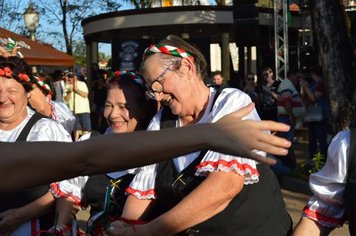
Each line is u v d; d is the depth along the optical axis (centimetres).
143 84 301
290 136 877
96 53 2159
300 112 1188
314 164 923
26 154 108
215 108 251
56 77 1476
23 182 109
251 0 1708
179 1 2386
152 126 273
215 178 235
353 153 247
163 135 108
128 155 108
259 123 109
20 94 304
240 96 252
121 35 2122
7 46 332
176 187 253
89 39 2153
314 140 1093
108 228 261
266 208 251
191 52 255
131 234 248
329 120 1045
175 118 270
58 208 303
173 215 237
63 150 108
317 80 1084
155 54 255
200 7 1820
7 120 303
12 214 297
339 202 257
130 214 264
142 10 1862
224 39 1878
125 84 300
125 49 1869
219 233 247
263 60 1856
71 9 2714
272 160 107
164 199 261
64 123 395
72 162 108
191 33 2114
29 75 310
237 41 1744
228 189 235
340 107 941
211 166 236
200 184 238
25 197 299
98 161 108
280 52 1709
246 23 1714
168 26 1889
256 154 108
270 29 1922
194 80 256
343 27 952
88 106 1491
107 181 296
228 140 107
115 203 292
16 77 302
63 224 301
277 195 261
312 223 262
